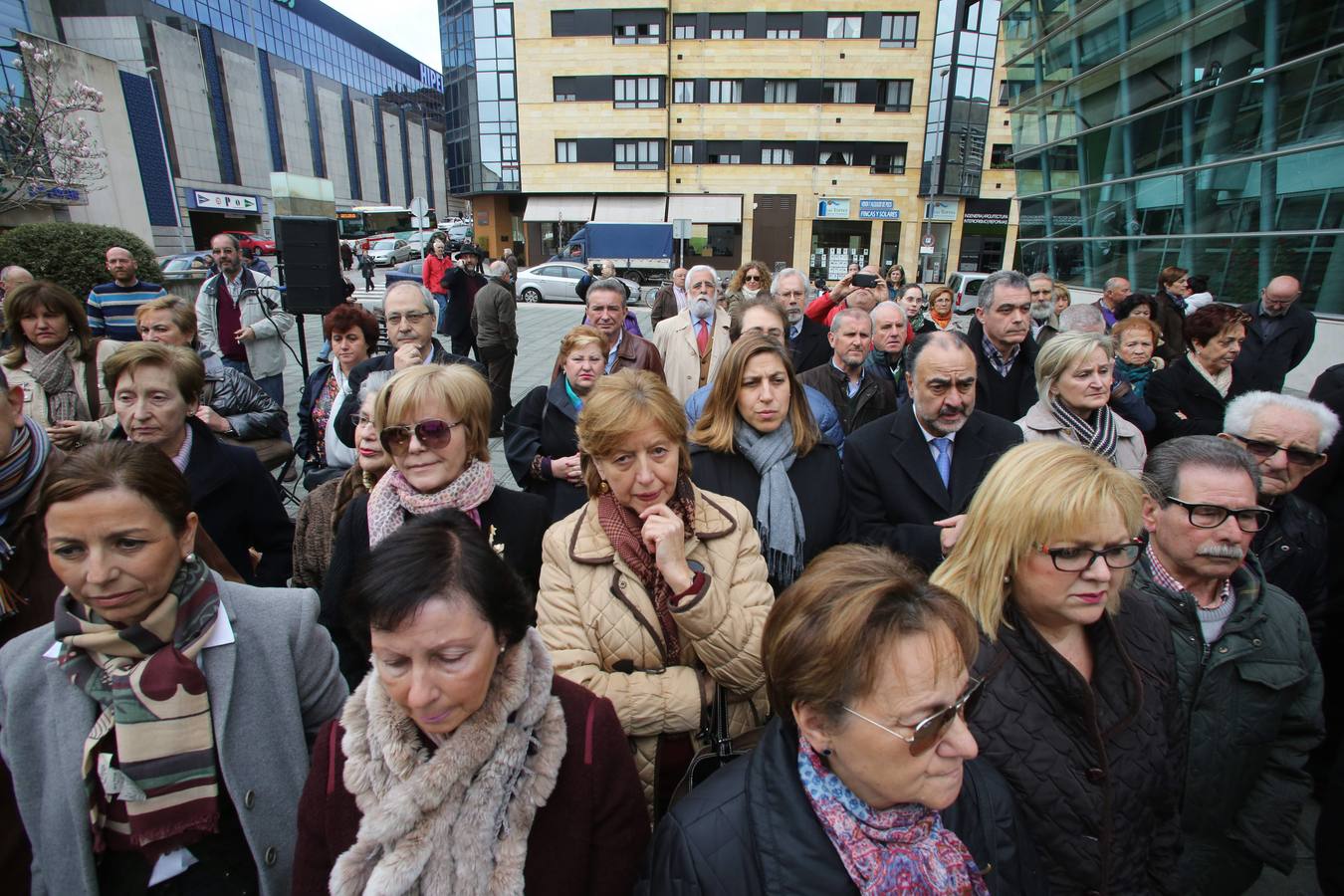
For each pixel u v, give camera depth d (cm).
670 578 167
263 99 5422
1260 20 1027
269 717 148
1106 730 141
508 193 3909
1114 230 1445
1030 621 146
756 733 170
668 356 560
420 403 202
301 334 765
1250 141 1070
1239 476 169
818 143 3622
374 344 405
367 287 1953
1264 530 241
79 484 128
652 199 3766
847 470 283
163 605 137
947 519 249
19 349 356
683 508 191
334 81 7044
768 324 395
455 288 972
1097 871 136
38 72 1277
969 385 254
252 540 264
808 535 253
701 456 260
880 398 423
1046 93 1639
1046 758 138
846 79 3528
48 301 348
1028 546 138
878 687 99
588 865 128
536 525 225
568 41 3591
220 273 607
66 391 358
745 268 644
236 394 391
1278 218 1023
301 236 742
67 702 137
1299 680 175
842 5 3438
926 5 3394
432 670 108
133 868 139
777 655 109
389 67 8969
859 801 109
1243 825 183
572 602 182
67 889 135
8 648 142
